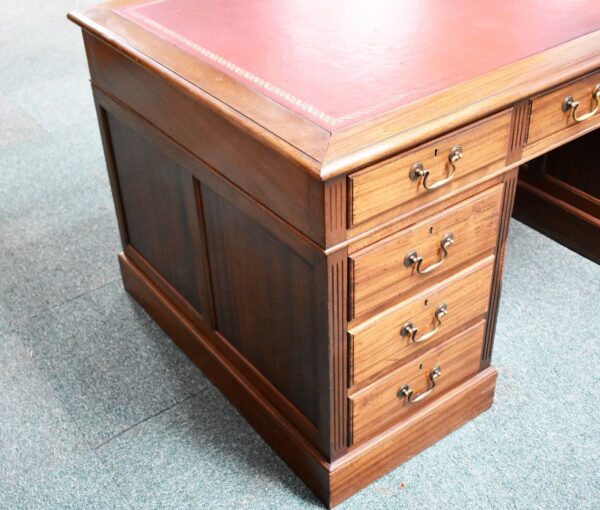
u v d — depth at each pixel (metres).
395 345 1.38
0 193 2.48
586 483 1.52
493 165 1.30
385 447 1.50
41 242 2.26
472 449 1.60
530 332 1.89
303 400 1.46
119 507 1.50
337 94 1.25
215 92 1.28
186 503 1.50
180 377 1.80
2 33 3.62
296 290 1.31
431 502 1.49
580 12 1.51
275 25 1.51
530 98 1.28
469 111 1.19
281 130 1.16
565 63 1.33
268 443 1.63
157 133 1.52
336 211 1.13
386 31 1.46
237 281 1.50
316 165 1.07
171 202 1.62
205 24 1.54
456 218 1.31
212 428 1.67
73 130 2.83
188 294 1.75
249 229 1.37
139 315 1.99
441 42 1.41
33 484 1.55
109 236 2.28
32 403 1.73
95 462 1.59
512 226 2.28
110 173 1.85
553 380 1.76
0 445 1.63
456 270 1.40
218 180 1.37
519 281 2.06
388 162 1.14
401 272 1.28
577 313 1.95
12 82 3.18
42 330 1.94
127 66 1.51
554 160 2.11
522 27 1.46
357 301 1.25
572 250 2.18
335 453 1.43
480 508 1.48
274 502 1.51
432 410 1.55
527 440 1.62
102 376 1.81
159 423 1.68
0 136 2.80
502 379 1.77
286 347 1.44
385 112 1.19
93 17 1.60
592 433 1.63
